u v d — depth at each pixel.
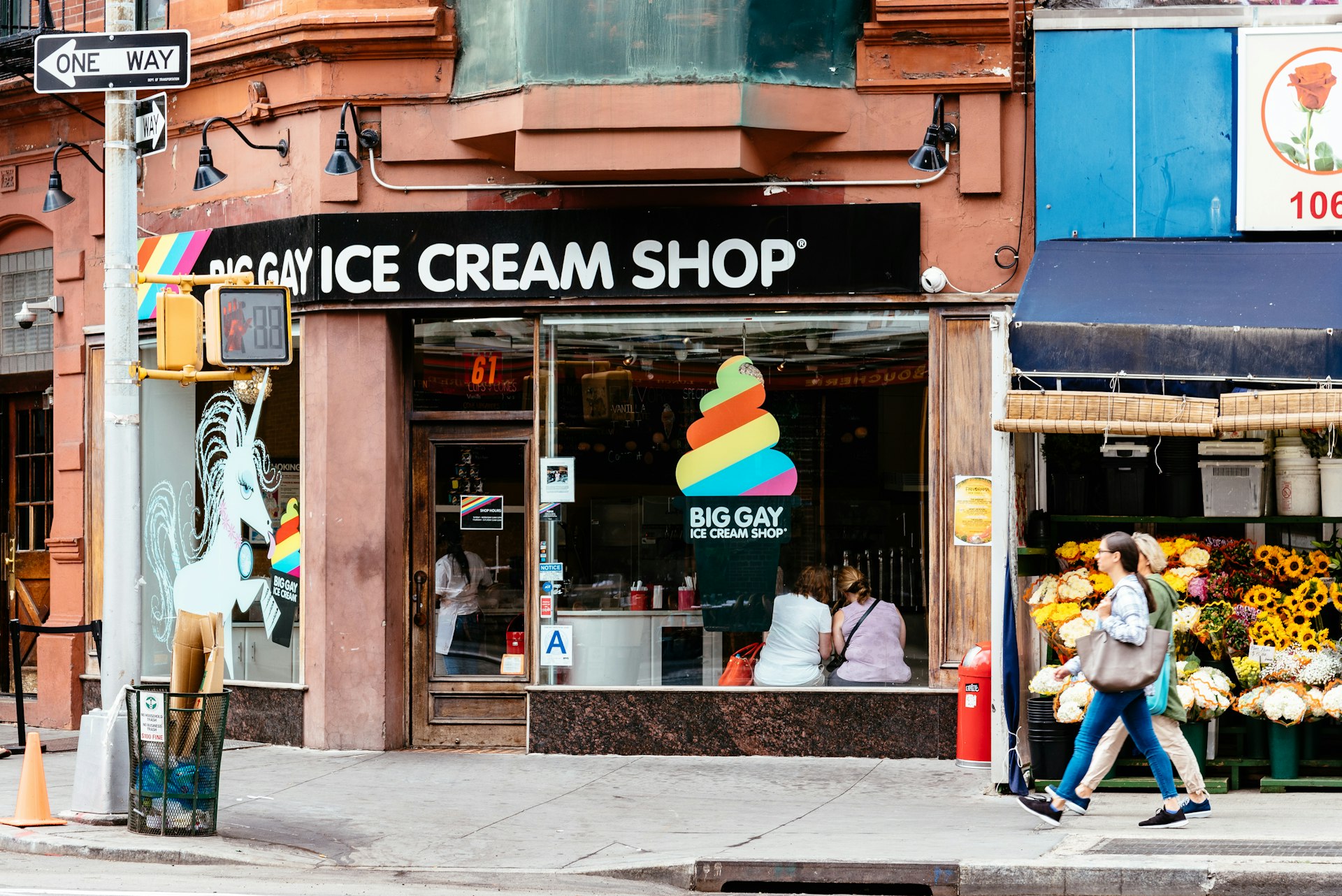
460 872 8.34
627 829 9.34
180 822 9.08
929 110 11.82
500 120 11.74
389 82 12.23
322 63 12.27
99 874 8.20
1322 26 11.59
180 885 7.83
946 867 7.95
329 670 12.25
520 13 11.63
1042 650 10.98
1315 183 11.54
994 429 10.08
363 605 12.24
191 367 9.66
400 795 10.48
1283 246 11.48
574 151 11.59
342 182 12.29
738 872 8.19
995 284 11.75
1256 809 9.56
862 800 10.16
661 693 11.99
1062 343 10.48
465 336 12.52
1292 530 11.27
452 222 12.15
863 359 11.98
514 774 11.24
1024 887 7.83
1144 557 9.47
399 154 12.22
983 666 11.30
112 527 9.66
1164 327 10.41
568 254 12.04
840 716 11.80
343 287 12.22
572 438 12.27
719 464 12.12
